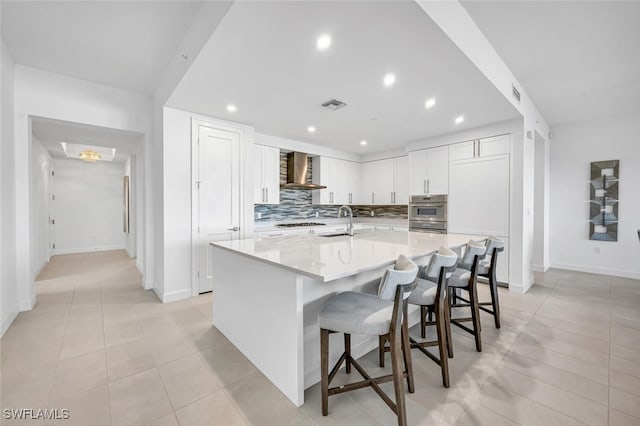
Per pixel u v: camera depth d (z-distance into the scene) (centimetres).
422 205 472
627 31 234
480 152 401
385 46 198
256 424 146
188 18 220
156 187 355
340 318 147
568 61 285
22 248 296
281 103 310
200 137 353
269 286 183
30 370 193
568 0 200
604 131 457
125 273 471
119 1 201
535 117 411
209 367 198
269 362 184
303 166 514
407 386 174
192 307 314
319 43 196
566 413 152
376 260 171
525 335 246
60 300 337
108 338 241
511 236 373
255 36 187
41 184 516
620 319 279
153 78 322
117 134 413
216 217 370
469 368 196
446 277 187
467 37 213
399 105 314
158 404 161
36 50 264
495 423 145
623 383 178
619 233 446
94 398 166
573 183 486
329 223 621
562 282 412
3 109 256
